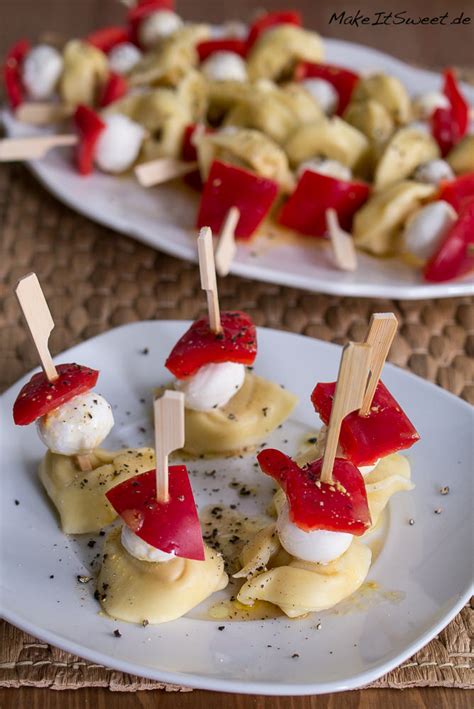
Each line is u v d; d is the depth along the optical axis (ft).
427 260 1.94
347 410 1.37
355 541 1.48
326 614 1.43
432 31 2.98
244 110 2.17
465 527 1.51
